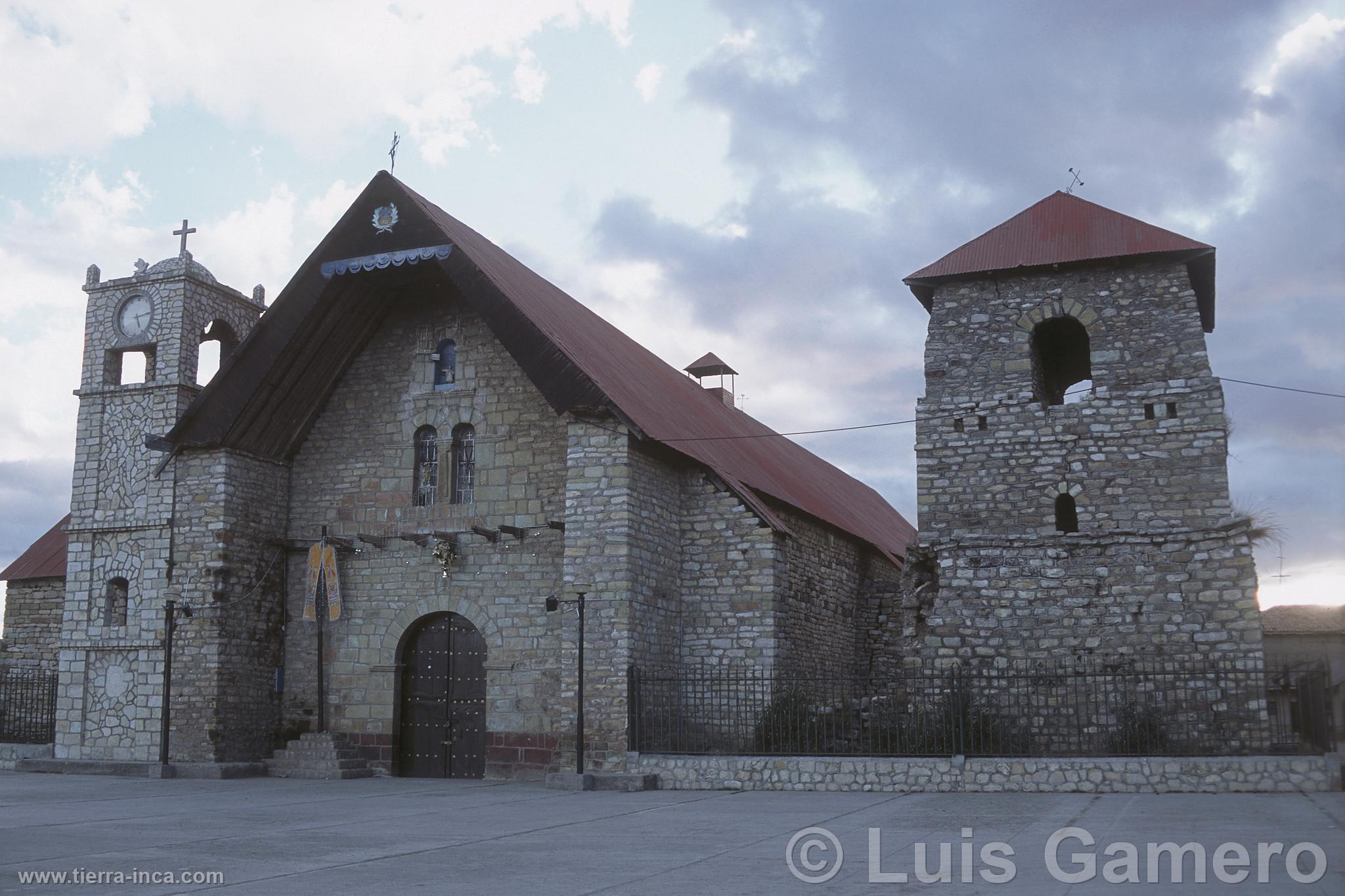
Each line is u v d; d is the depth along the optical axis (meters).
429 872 12.17
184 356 30.78
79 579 30.23
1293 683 19.41
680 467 27.25
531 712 26.23
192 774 26.47
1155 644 23.02
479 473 27.91
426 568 28.00
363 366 29.73
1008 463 24.77
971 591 24.34
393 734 27.55
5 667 37.12
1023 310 25.44
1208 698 22.42
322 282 27.41
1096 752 21.72
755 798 20.48
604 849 13.87
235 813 18.72
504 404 28.03
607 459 24.67
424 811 18.95
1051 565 24.00
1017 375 25.14
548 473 27.25
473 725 27.28
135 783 25.11
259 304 33.59
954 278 25.86
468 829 16.20
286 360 28.25
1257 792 19.16
